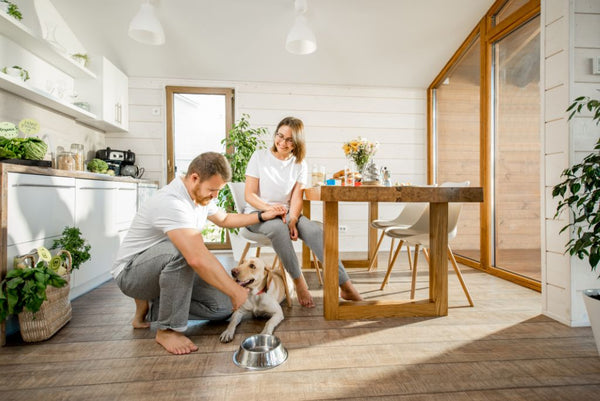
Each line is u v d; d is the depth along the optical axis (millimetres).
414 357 1306
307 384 1112
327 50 3467
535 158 2379
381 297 2117
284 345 1408
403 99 4098
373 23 3119
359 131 4035
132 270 1387
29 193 1625
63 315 1602
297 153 2092
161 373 1175
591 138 1646
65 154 2229
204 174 1298
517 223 2568
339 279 1863
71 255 1812
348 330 1571
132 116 3670
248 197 2037
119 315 1787
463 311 1845
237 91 3842
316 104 3969
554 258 1727
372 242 2988
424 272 2842
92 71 3104
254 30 3182
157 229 1388
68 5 2830
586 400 1034
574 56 1638
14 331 1530
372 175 1886
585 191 1511
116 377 1147
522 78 2549
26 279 1399
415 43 3385
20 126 1805
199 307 1570
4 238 1416
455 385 1112
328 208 1702
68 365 1229
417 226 2021
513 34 2666
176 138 3846
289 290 1962
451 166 3650
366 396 1049
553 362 1270
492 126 2910
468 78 3328
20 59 2410
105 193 2484
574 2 1636
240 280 1593
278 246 1825
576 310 1626
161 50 3369
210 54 3451
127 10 2906
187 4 2879
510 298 2102
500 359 1291
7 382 1114
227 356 1309
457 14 3012
